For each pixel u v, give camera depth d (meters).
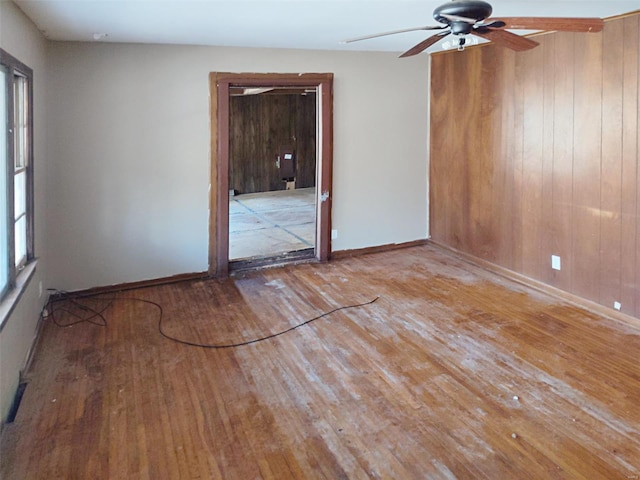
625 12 3.49
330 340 3.54
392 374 3.05
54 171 4.25
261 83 4.93
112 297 4.46
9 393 2.64
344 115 5.42
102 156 4.41
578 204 4.12
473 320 3.88
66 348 3.43
